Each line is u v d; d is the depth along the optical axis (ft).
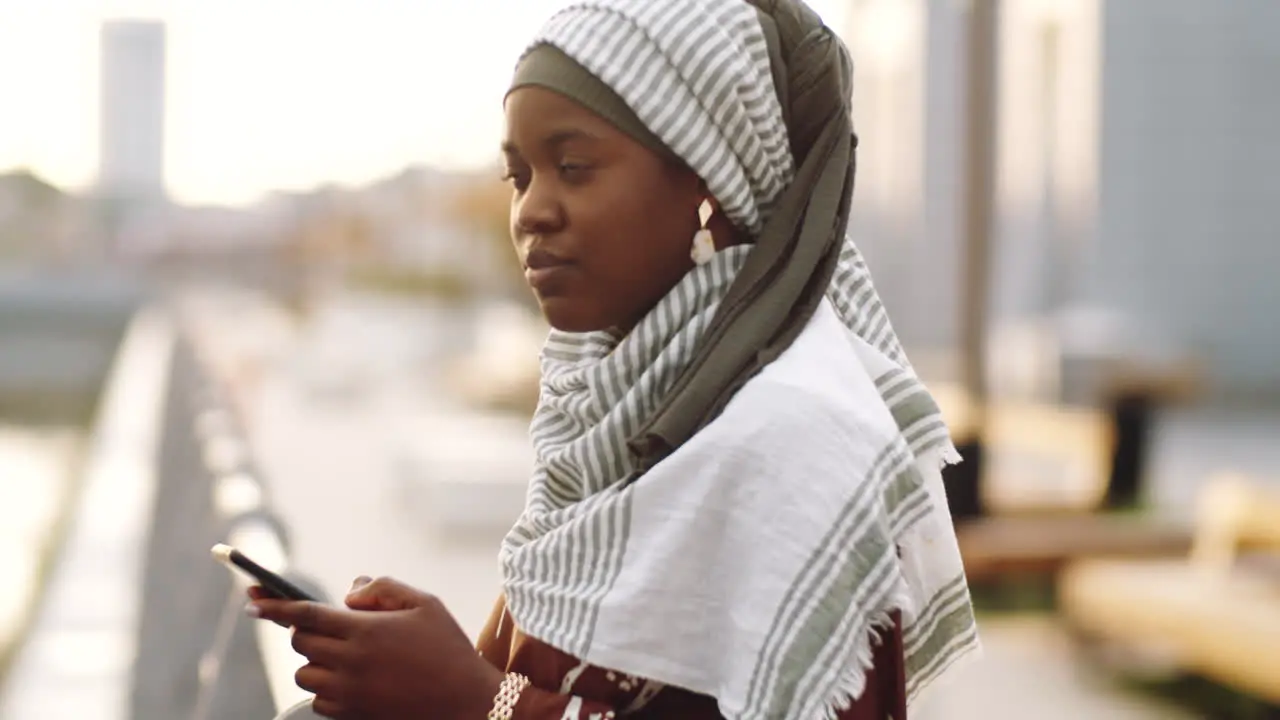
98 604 21.13
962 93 44.47
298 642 4.12
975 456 25.71
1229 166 55.52
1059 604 23.68
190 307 90.02
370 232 138.00
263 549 9.00
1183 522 26.21
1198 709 18.95
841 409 4.01
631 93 4.17
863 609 3.88
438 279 99.45
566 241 4.29
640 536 4.09
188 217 189.37
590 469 4.33
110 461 31.58
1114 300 55.26
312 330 96.78
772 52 4.45
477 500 30.32
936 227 52.31
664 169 4.27
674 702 4.25
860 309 4.68
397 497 35.24
